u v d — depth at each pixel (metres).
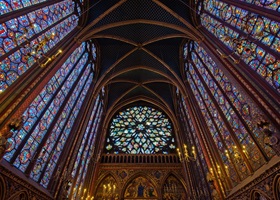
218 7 15.04
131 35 22.38
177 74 23.72
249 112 11.30
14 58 9.91
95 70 23.38
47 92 12.97
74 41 16.20
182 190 21.83
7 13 9.35
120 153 25.27
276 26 9.43
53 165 13.97
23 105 9.55
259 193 10.35
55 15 14.01
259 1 10.71
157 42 23.55
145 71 27.45
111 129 28.52
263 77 10.32
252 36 11.19
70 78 16.81
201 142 17.86
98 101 25.50
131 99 30.83
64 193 14.36
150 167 23.42
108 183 22.45
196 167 20.41
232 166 13.56
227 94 14.19
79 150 18.84
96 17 18.64
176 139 26.92
